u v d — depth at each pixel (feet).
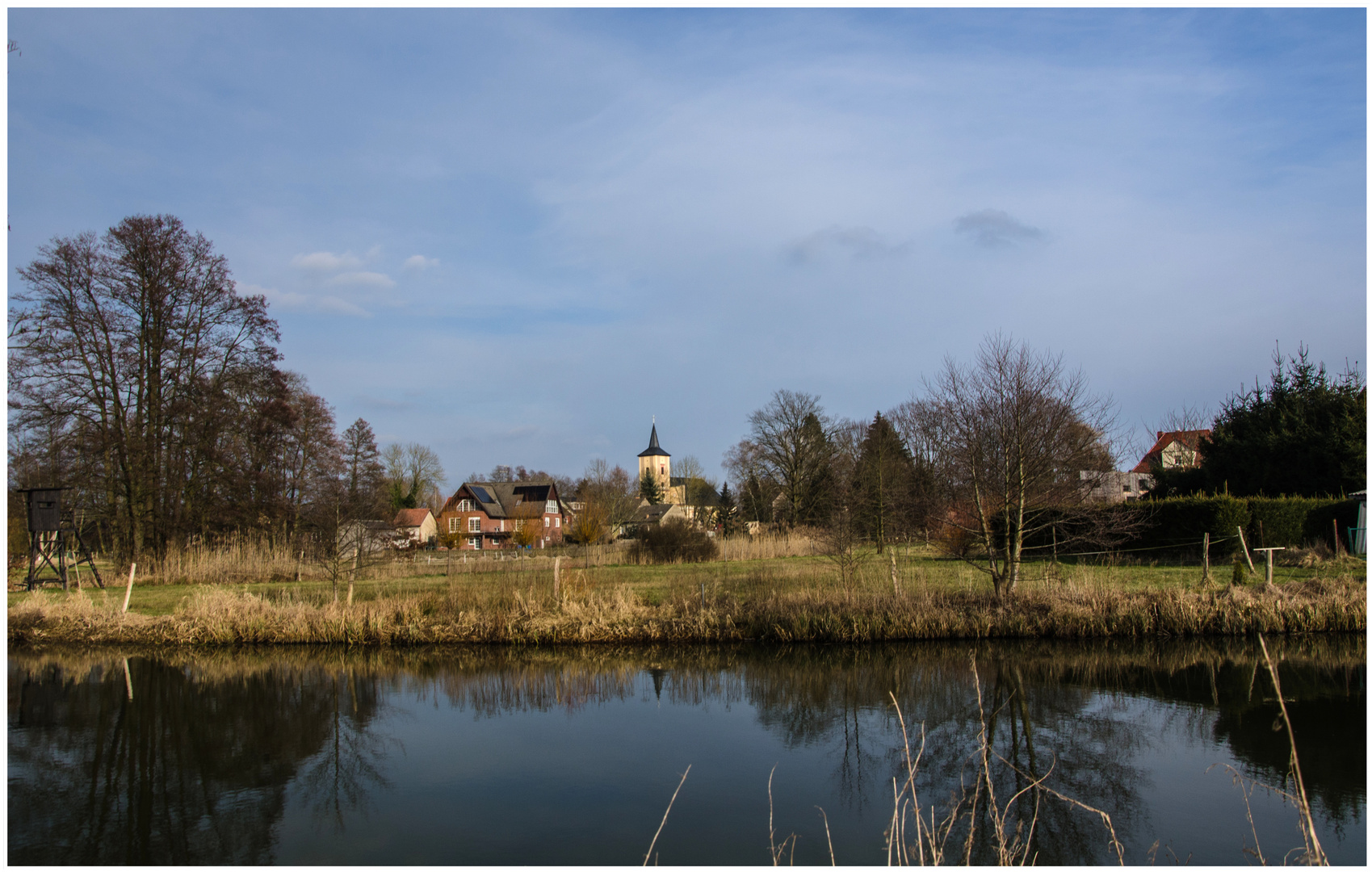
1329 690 39.32
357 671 49.19
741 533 120.67
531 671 48.55
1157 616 51.16
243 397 101.19
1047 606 52.60
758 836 25.39
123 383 92.43
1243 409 94.48
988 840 24.71
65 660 52.70
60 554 80.94
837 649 50.83
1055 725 35.37
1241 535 61.93
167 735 37.01
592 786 29.94
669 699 41.88
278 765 32.81
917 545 90.38
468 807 28.02
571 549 128.06
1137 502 69.31
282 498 103.04
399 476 228.22
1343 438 80.69
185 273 94.48
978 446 53.57
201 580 82.84
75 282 87.25
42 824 27.14
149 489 91.50
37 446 89.35
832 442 159.43
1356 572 58.13
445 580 79.41
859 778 30.32
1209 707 37.19
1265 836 24.45
